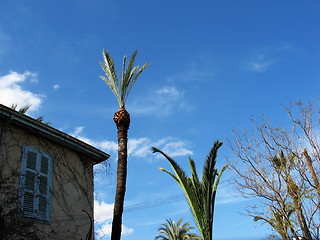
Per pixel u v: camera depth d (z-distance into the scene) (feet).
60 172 34.17
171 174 44.73
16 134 30.78
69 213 33.40
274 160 43.45
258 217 43.11
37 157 32.07
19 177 29.48
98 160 39.78
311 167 41.37
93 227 35.24
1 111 29.04
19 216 27.94
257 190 42.70
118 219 34.53
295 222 40.81
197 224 42.04
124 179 36.70
